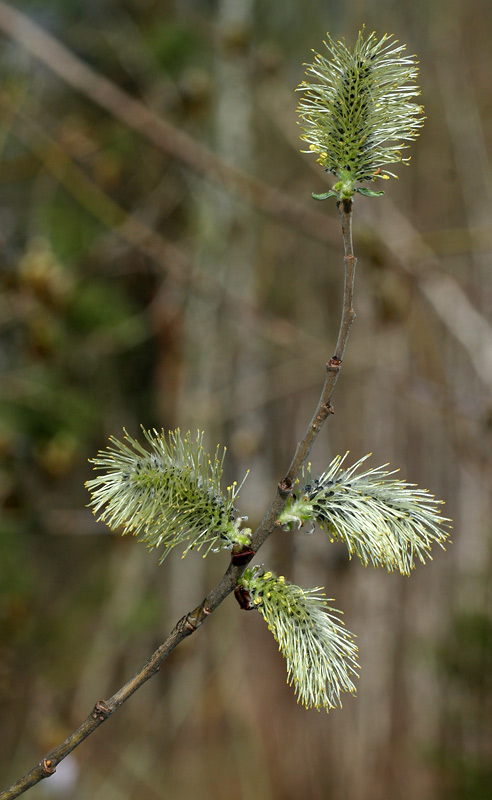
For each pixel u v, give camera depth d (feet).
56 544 24.64
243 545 5.87
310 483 6.17
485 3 27.37
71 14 24.09
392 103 5.62
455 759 21.99
